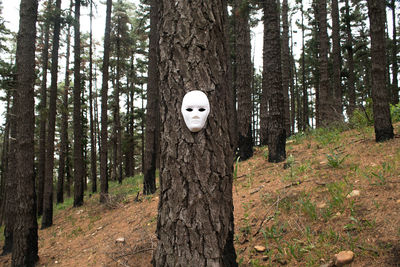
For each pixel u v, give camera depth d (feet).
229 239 7.04
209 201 6.66
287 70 43.96
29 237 17.99
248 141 26.91
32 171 18.60
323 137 23.57
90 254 16.28
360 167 13.43
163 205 7.02
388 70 54.85
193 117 6.59
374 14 17.70
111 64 61.31
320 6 37.22
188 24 6.92
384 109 16.93
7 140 54.39
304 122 75.10
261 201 13.58
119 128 60.34
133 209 22.77
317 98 75.10
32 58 19.20
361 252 7.80
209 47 6.98
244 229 11.57
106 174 34.09
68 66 53.98
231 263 6.96
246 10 24.57
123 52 62.59
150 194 26.02
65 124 54.03
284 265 8.67
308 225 10.12
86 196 50.70
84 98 67.00
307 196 12.10
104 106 34.35
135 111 73.41
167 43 7.07
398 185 10.33
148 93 27.12
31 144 18.66
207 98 6.82
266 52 21.81
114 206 26.66
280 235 10.16
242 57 27.96
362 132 20.83
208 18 7.04
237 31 28.45
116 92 65.21
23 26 19.11
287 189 13.80
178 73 6.89
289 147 24.18
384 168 11.86
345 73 50.65
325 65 36.14
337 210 10.25
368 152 15.51
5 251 25.14
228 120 7.34
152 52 27.63
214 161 6.80
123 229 18.56
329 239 8.93
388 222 8.52
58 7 33.01
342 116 27.07
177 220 6.68
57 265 16.89
